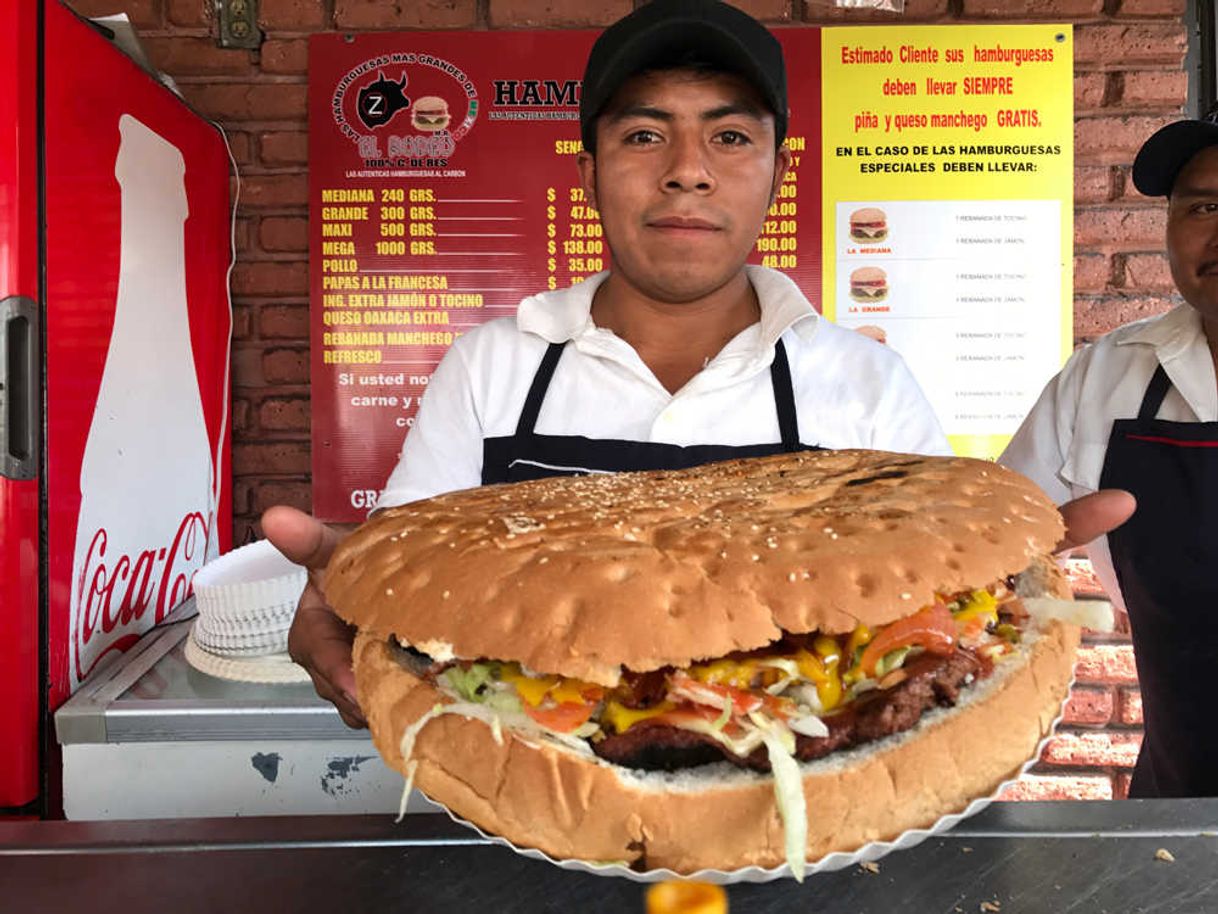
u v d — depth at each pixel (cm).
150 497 219
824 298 263
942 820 77
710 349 170
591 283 179
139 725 177
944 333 263
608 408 165
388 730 86
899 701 78
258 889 93
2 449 168
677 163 141
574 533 85
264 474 273
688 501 92
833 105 259
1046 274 261
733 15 142
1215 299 181
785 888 90
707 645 72
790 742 75
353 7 258
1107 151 261
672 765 77
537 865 96
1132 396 202
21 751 172
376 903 91
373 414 268
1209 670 188
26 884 93
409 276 264
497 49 259
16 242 168
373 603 85
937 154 260
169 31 261
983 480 95
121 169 204
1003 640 89
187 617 229
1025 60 257
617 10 258
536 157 261
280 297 270
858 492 93
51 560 178
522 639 74
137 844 100
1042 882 91
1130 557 195
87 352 190
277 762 182
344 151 261
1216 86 256
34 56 171
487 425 170
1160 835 98
